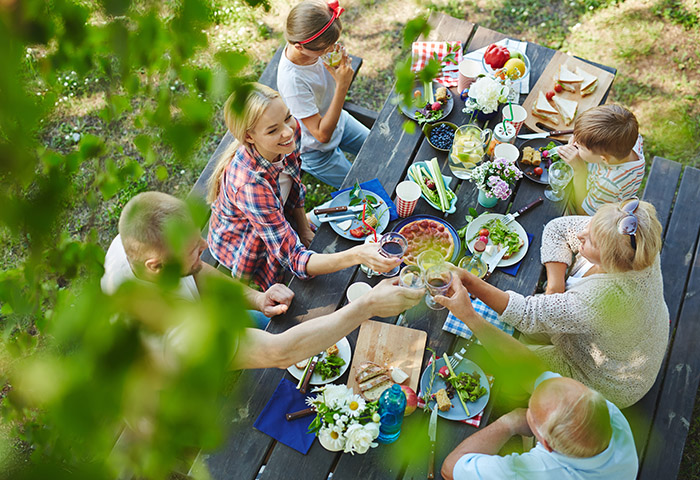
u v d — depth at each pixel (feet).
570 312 7.50
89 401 1.53
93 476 1.60
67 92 13.03
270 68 11.95
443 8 16.03
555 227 8.63
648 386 8.19
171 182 13.01
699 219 10.15
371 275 8.41
